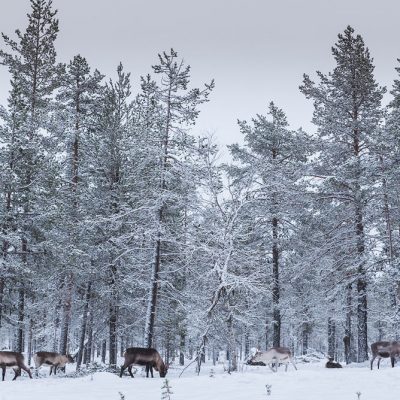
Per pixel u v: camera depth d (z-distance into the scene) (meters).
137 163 27.77
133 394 13.45
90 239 28.44
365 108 29.80
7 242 24.92
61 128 29.23
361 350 26.66
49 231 25.78
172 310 29.28
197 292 26.19
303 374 17.17
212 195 24.19
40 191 25.98
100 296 27.77
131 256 27.98
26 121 27.03
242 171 30.42
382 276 25.42
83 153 30.56
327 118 29.53
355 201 27.69
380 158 27.05
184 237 25.92
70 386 15.62
